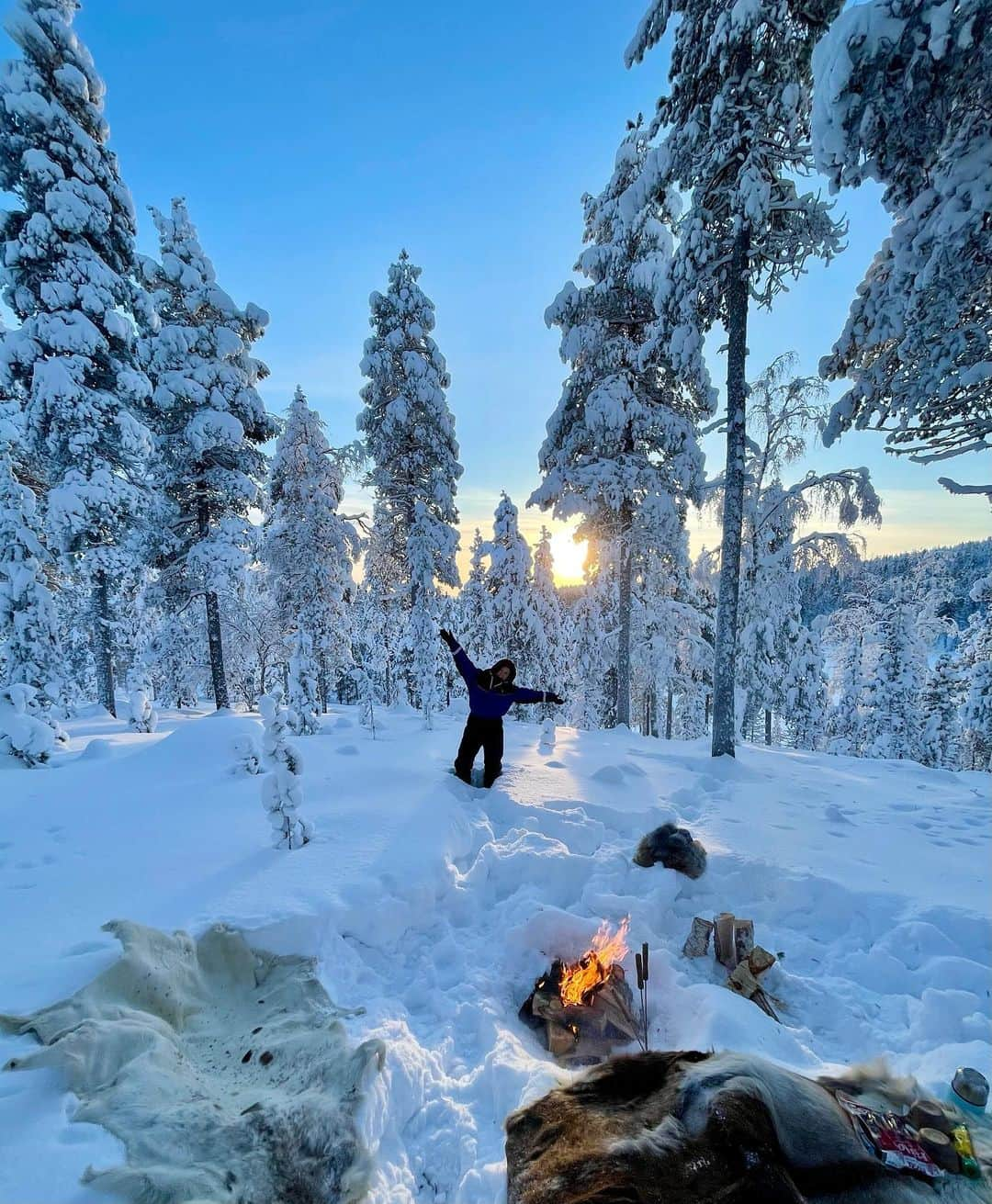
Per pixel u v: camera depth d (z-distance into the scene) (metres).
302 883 4.29
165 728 17.20
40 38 14.94
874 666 28.61
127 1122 2.25
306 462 21.64
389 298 18.41
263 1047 2.93
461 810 6.11
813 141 5.85
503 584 20.17
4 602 13.20
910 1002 3.79
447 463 19.14
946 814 7.15
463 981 3.88
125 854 4.81
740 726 18.17
